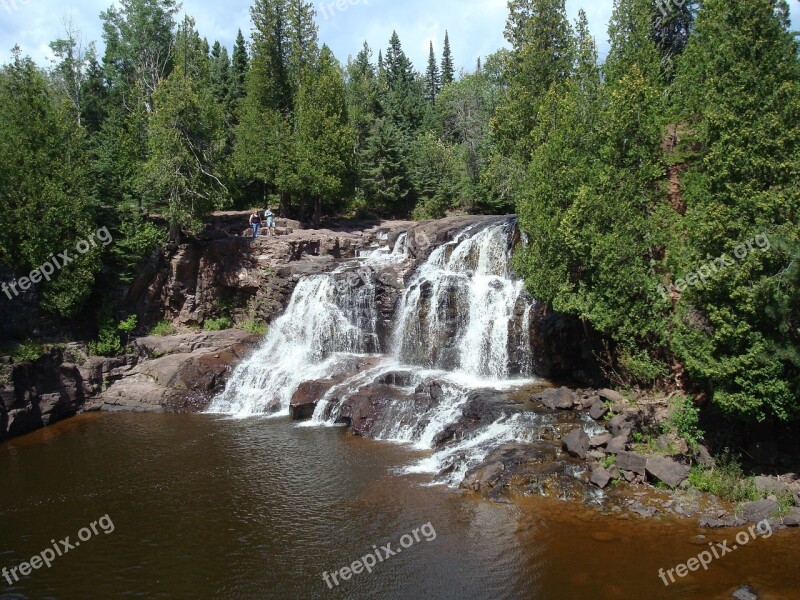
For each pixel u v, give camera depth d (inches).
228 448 871.7
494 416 832.9
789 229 578.9
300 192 1774.1
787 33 653.3
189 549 589.6
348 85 2763.3
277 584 526.0
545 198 850.1
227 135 2150.6
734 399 597.0
